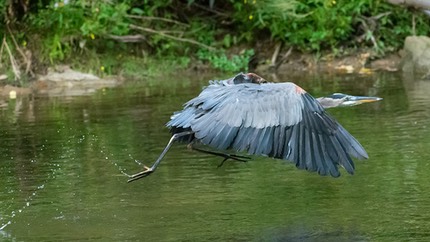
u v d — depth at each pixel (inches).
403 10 861.2
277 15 834.8
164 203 392.5
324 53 848.9
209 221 363.6
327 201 387.5
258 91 273.6
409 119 553.6
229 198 397.4
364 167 443.5
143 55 829.8
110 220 369.4
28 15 810.2
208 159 475.5
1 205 395.2
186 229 352.8
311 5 856.9
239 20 855.7
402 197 388.2
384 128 529.7
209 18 871.7
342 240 332.2
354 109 601.3
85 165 465.4
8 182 434.9
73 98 690.2
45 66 795.4
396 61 837.2
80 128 560.7
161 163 467.2
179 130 313.1
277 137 264.8
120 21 815.1
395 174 426.3
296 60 842.2
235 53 848.3
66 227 361.4
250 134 266.5
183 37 848.9
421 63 770.2
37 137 537.3
